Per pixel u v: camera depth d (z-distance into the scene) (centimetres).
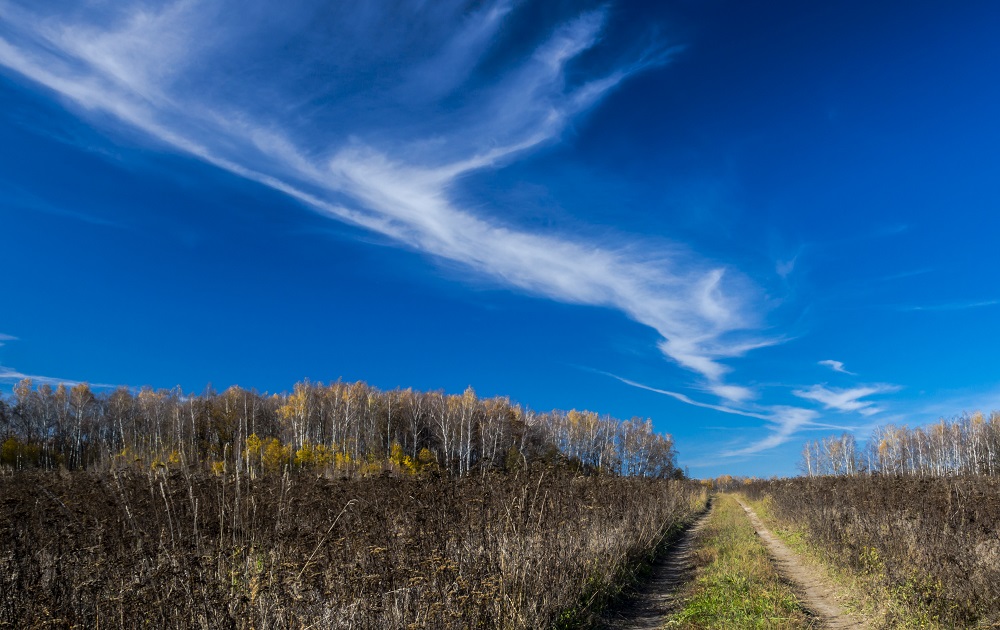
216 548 666
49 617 569
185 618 579
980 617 883
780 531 2392
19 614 590
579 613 967
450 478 966
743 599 1063
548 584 923
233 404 5816
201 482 845
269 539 718
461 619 716
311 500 907
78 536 705
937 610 911
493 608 763
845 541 1355
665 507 2353
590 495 1404
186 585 589
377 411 6347
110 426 5631
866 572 1193
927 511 1214
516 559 843
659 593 1235
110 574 647
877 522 1344
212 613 576
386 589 679
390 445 5747
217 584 580
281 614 595
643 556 1525
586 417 7331
